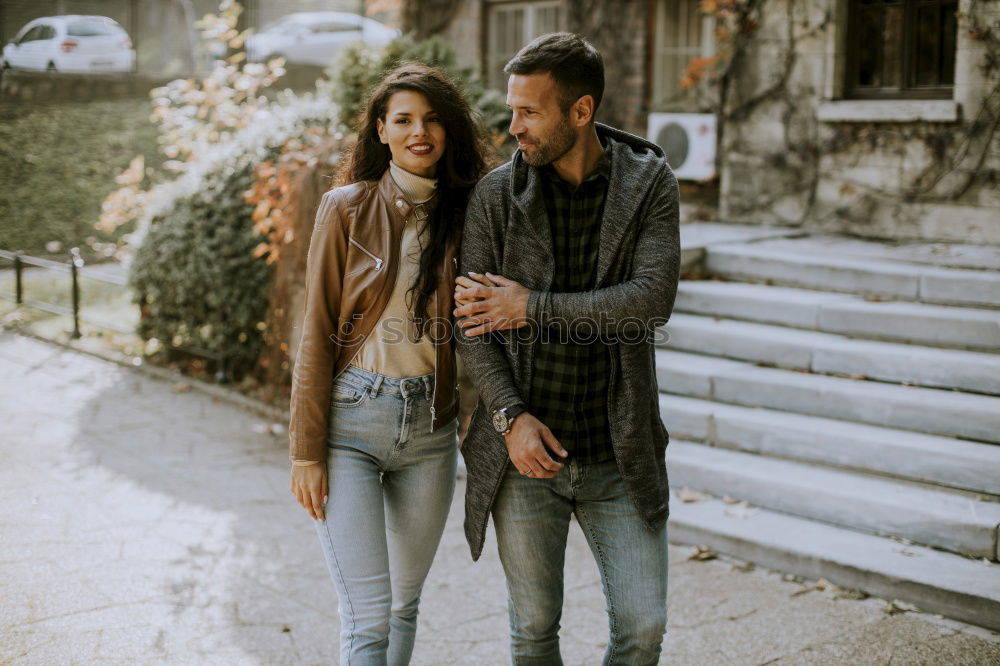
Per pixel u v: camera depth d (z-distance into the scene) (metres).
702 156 8.51
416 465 2.53
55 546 4.02
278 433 5.71
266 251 6.14
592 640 3.36
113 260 11.79
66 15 16.66
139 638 3.27
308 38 15.65
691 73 8.02
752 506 4.31
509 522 2.41
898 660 3.18
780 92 7.37
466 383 5.54
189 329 6.89
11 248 12.01
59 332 8.18
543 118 2.22
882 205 6.92
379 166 2.50
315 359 2.38
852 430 4.41
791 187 7.39
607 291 2.26
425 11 10.84
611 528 2.40
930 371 4.57
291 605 3.58
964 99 6.43
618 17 9.16
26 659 3.09
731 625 3.44
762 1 7.36
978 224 6.48
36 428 5.67
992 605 3.35
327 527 2.39
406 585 2.64
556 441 2.28
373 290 2.39
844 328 5.13
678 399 5.05
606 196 2.33
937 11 6.73
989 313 4.84
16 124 14.13
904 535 3.89
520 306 2.28
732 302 5.58
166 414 6.05
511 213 2.33
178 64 18.75
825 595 3.67
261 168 5.99
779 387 4.77
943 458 4.05
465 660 3.22
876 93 7.06
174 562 3.92
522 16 10.19
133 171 7.48
